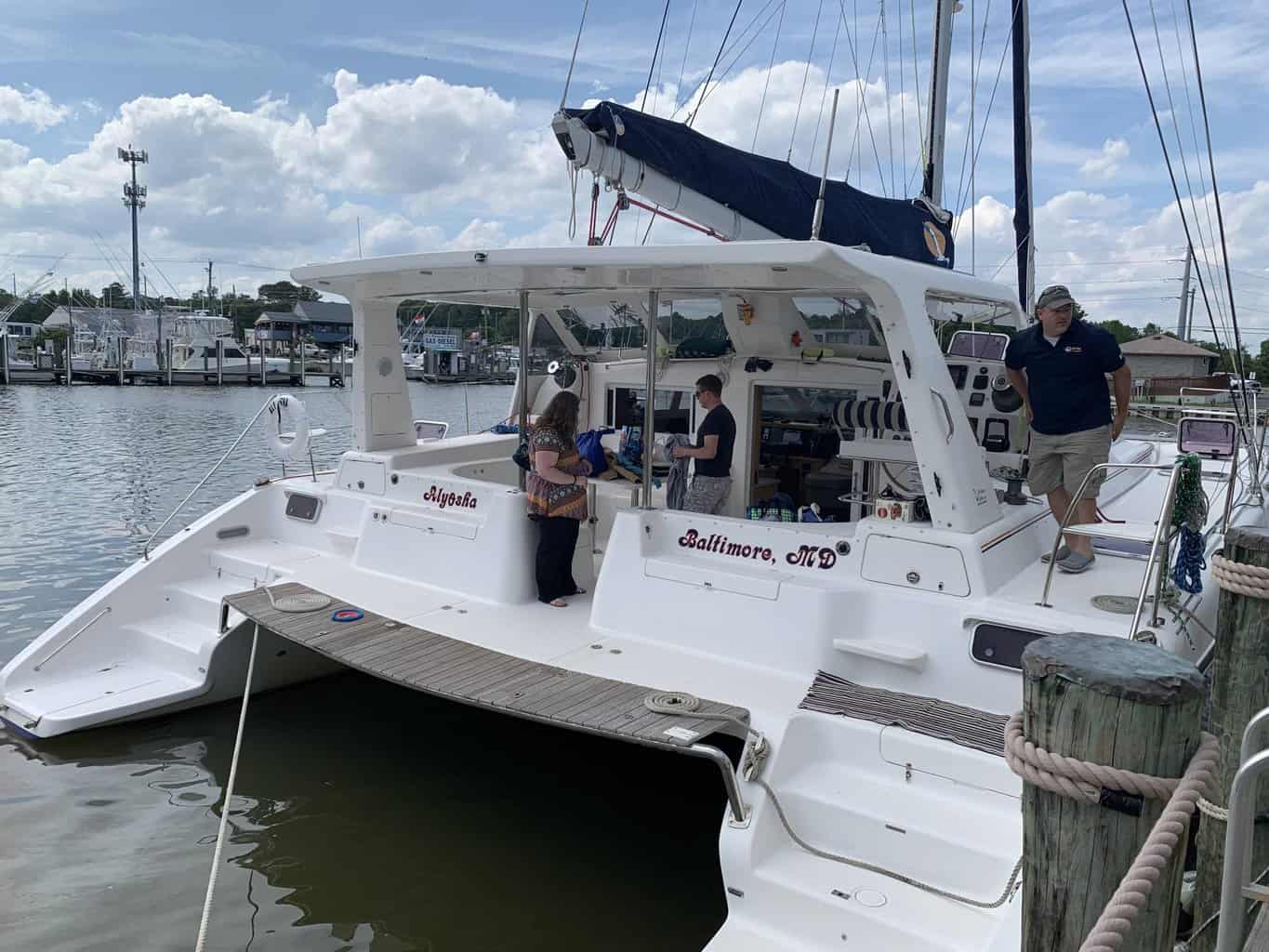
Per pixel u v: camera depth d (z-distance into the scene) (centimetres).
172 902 361
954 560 355
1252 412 635
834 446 534
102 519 1232
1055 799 166
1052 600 351
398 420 584
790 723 321
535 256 384
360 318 555
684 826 423
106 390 4150
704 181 400
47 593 862
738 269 372
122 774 453
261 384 4844
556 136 364
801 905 278
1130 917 143
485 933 347
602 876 383
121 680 498
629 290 460
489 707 333
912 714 329
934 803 299
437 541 475
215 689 499
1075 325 399
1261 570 249
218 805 431
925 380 361
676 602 397
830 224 445
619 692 345
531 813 430
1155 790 155
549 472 435
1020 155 726
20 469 1669
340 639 399
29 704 471
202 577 546
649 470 431
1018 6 709
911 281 372
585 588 485
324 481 592
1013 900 258
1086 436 398
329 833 411
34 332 6806
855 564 375
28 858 385
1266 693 256
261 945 337
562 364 659
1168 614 345
